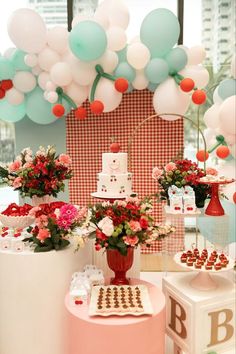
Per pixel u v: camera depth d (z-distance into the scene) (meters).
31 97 4.73
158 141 5.28
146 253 5.42
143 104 5.26
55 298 2.64
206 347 2.45
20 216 2.93
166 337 3.05
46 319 2.64
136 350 2.11
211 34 5.48
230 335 2.53
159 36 4.30
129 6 5.33
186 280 2.69
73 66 4.40
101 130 5.39
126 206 2.41
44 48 4.40
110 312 2.15
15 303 2.62
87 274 2.64
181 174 3.52
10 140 5.56
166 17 4.32
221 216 3.36
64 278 2.66
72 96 4.66
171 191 3.38
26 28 4.14
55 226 2.66
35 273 2.58
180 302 2.52
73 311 2.23
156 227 2.43
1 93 4.59
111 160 3.69
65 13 5.50
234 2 5.44
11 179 3.15
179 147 5.24
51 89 4.50
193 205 3.28
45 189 3.09
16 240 2.64
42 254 2.58
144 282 2.64
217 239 3.44
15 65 4.50
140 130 5.30
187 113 5.18
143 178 5.36
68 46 4.41
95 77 4.56
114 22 4.50
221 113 4.28
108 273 3.08
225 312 2.48
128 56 4.35
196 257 2.70
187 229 5.15
